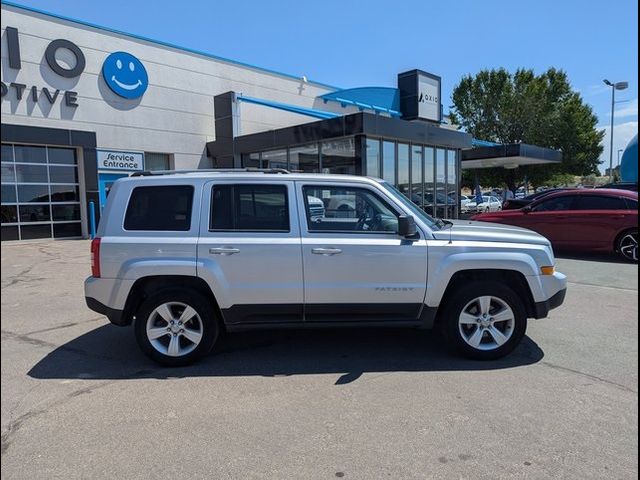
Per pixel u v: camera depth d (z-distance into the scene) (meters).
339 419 3.74
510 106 37.03
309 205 4.96
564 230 11.66
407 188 18.34
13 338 5.88
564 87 38.62
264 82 22.61
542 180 39.44
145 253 4.80
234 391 4.29
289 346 5.48
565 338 5.66
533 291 4.94
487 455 3.23
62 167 16.92
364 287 4.84
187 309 4.84
